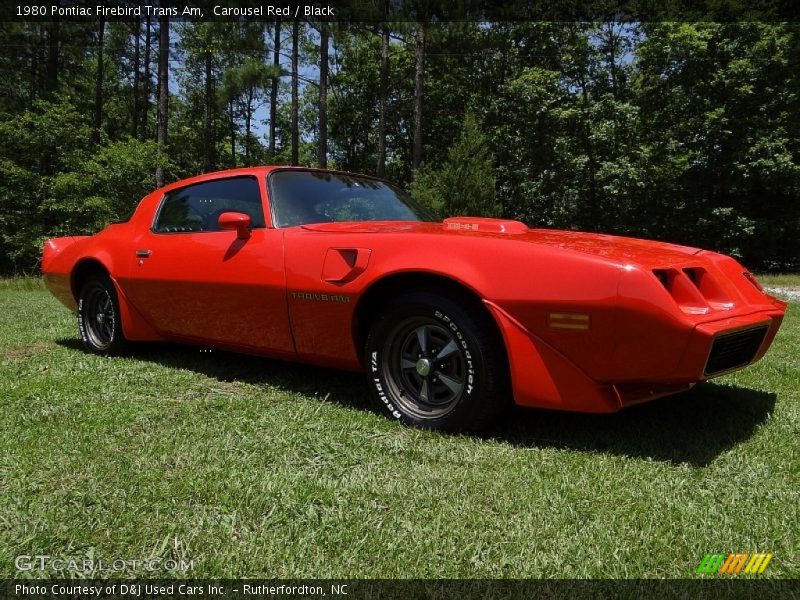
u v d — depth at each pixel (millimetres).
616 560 1701
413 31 19500
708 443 2619
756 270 23266
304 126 38812
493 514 1972
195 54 32031
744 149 20641
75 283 4664
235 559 1709
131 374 3789
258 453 2480
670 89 21891
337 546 1778
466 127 19719
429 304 2734
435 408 2846
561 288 2434
